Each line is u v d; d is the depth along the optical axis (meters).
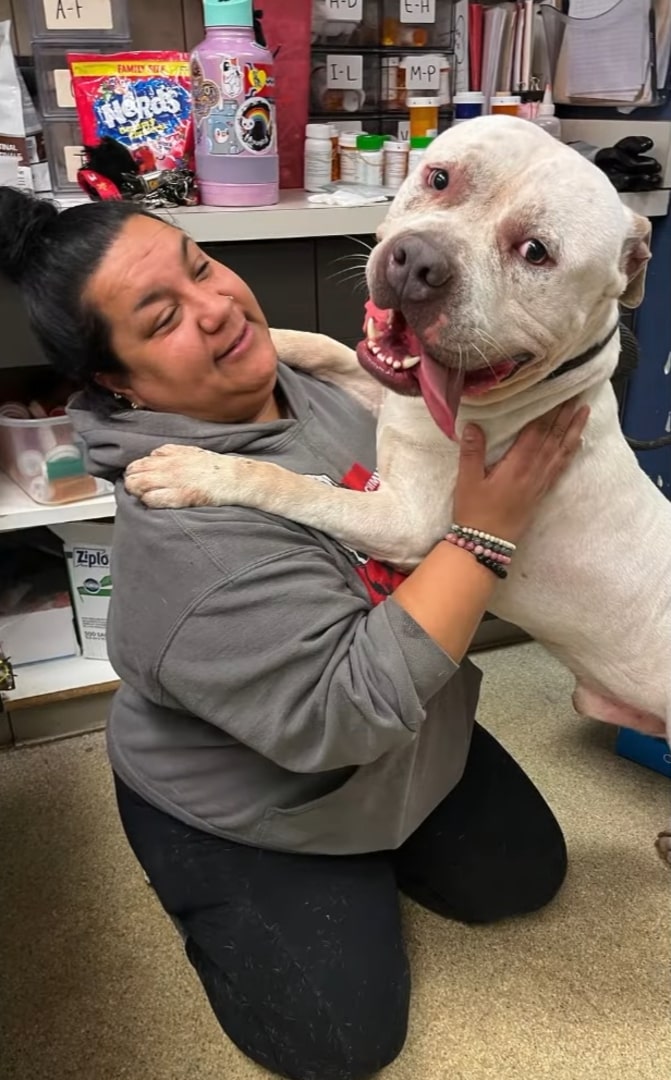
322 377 1.30
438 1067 1.19
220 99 1.47
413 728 0.99
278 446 1.11
